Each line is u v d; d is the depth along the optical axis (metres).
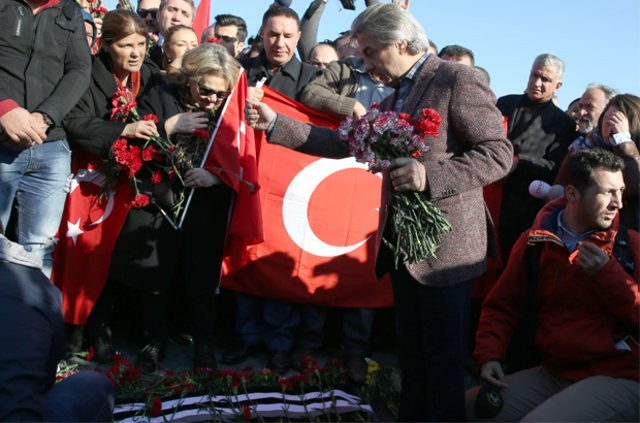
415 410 3.52
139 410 3.75
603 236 3.38
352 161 4.78
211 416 3.75
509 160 3.20
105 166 4.23
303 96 4.76
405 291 3.46
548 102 5.20
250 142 4.35
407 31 3.26
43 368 2.32
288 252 4.64
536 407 3.35
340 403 4.05
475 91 3.19
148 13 6.74
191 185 4.10
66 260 4.30
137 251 4.18
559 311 3.47
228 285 4.60
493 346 3.66
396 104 3.43
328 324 4.97
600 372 3.32
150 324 4.31
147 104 4.27
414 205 3.13
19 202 4.12
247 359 4.59
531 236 3.49
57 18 4.10
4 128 3.78
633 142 4.20
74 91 4.05
